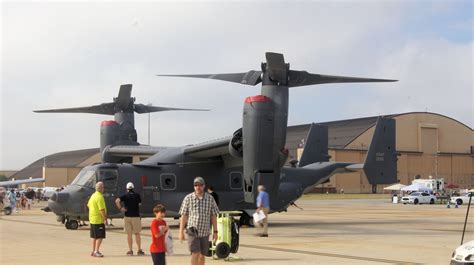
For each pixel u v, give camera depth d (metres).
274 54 20.47
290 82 21.62
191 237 10.56
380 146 27.88
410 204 62.84
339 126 110.44
